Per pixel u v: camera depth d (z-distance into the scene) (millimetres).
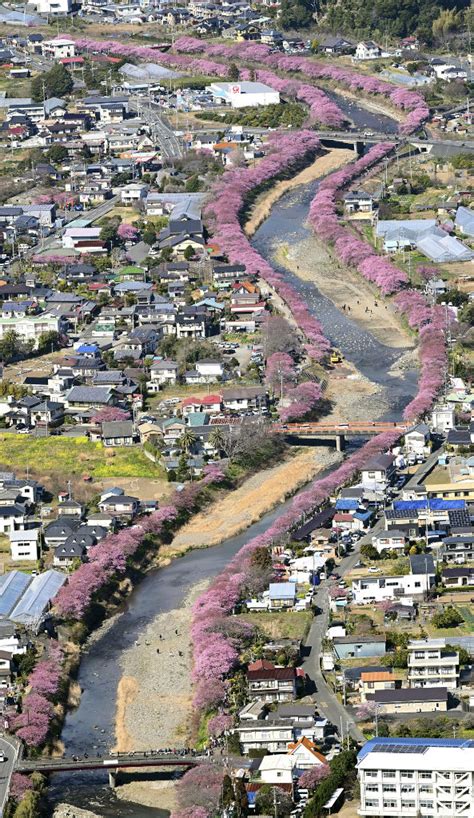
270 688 191125
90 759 184125
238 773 176625
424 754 167500
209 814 172500
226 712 190625
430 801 166000
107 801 179875
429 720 183250
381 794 166875
